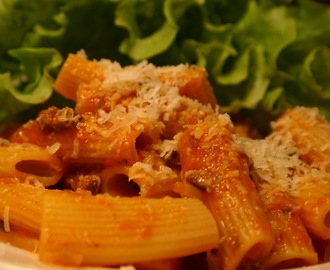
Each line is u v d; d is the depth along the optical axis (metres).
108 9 0.23
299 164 0.17
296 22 0.25
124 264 0.13
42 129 0.17
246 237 0.13
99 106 0.17
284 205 0.15
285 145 0.18
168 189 0.15
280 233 0.14
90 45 0.24
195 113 0.17
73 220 0.13
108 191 0.16
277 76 0.24
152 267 0.13
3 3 0.23
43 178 0.16
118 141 0.16
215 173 0.15
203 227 0.13
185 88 0.18
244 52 0.24
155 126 0.16
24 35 0.23
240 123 0.23
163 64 0.24
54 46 0.23
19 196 0.15
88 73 0.19
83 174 0.16
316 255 0.14
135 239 0.13
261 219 0.14
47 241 0.13
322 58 0.25
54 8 0.23
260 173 0.16
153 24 0.24
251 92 0.23
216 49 0.24
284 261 0.14
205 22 0.24
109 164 0.16
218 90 0.24
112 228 0.13
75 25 0.23
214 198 0.14
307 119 0.19
